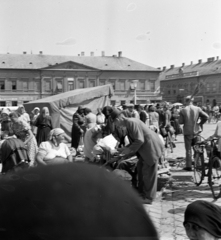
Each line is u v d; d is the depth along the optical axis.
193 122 8.50
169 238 4.05
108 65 70.75
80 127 11.81
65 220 0.31
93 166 0.41
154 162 5.57
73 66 67.25
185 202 5.75
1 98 65.06
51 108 16.05
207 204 2.03
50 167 0.39
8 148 5.26
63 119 16.42
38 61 68.31
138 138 5.45
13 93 65.50
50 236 0.30
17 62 66.62
